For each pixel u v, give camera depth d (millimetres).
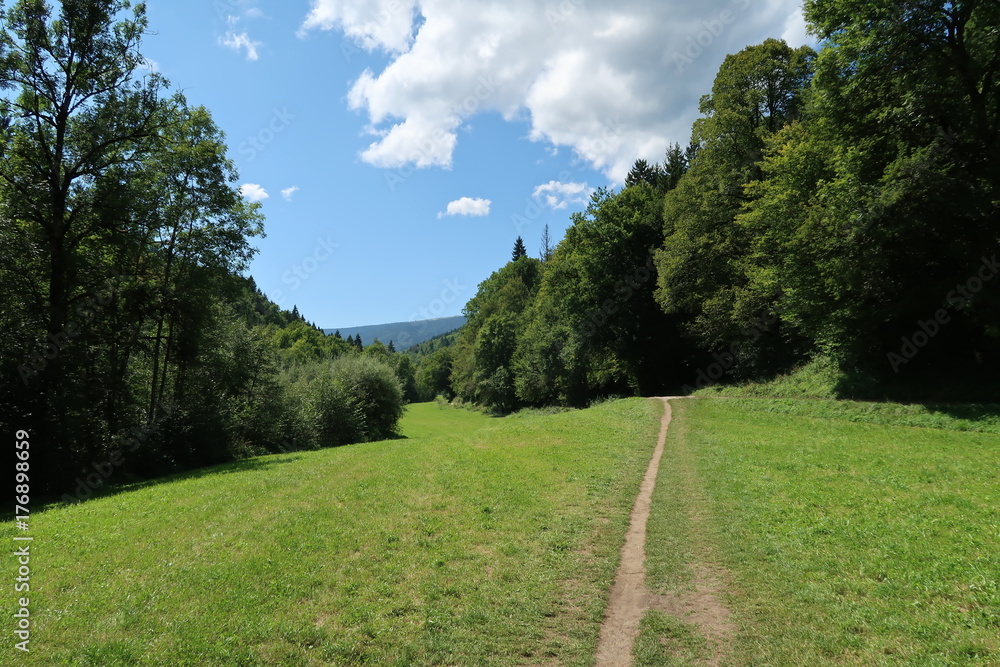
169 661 5520
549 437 22625
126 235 25250
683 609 6945
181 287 27906
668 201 43812
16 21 21609
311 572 8102
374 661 5699
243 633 6152
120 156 25531
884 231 20078
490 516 11141
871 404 21688
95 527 11055
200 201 28953
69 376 22734
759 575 7773
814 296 23875
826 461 14672
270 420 38500
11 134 21859
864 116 22219
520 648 6016
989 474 12000
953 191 18641
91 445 24266
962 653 5332
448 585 7660
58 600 7082
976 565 7234
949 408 18875
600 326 50000
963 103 19734
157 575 7977
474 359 90375
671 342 47812
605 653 5953
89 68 23406
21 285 21875
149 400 30000
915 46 20000
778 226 25328
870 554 8070
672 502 12086
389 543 9461
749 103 36188
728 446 18375
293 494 13594
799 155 25078
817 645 5785
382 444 26859
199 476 19547
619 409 33156
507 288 97375
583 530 10188
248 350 37906
